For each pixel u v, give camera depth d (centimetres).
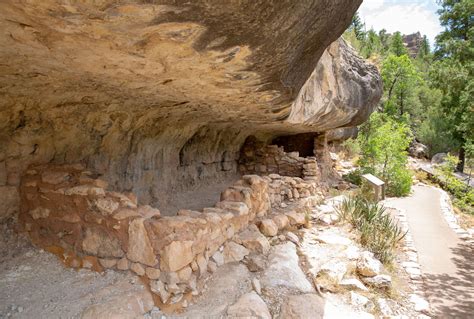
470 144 1315
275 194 500
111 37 142
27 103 248
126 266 239
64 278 239
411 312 293
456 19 1369
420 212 727
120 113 326
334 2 163
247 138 809
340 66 554
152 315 214
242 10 129
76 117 293
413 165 1548
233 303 242
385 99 2128
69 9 117
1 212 270
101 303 205
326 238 415
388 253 409
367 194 771
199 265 255
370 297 294
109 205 246
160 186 477
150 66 184
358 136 1516
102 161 355
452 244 505
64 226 262
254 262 301
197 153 608
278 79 219
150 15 123
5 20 126
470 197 1018
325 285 299
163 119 399
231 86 233
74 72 197
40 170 279
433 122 2084
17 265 248
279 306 255
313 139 909
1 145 261
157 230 228
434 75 1156
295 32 163
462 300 319
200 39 147
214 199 550
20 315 197
